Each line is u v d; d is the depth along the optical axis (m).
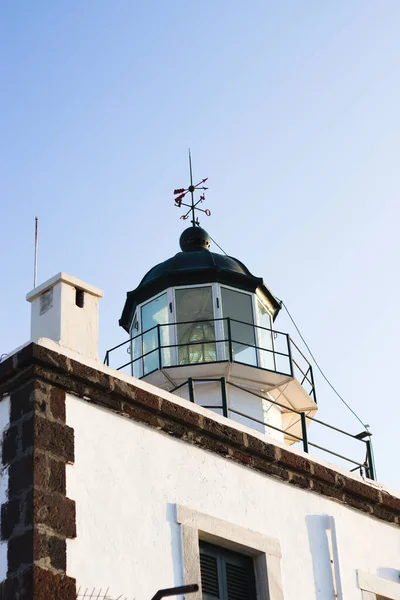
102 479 13.55
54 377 13.56
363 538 16.86
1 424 13.38
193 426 14.97
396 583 16.88
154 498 14.07
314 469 16.48
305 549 15.80
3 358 13.86
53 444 13.18
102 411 14.01
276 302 24.53
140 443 14.27
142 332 23.56
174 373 22.41
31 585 12.15
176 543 14.04
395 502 17.64
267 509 15.58
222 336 22.92
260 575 15.07
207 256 24.09
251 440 15.73
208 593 14.41
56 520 12.75
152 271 24.33
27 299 14.96
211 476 15.01
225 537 14.70
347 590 16.00
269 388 23.11
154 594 13.42
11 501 12.79
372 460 18.48
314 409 23.91
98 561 13.02
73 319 14.53
